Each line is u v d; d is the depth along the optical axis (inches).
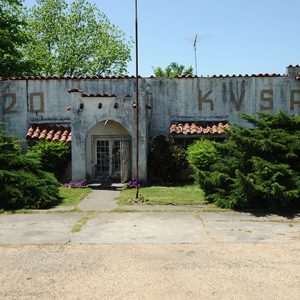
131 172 657.0
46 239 317.4
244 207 441.1
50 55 1310.3
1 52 989.2
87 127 617.3
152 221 381.4
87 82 691.4
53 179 492.4
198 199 484.4
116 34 1424.7
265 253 279.6
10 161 475.5
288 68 691.4
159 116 698.2
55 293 211.9
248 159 453.4
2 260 266.5
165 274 238.8
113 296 207.6
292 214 414.0
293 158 451.2
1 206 439.8
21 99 696.4
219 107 696.4
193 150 603.2
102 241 311.6
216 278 232.2
